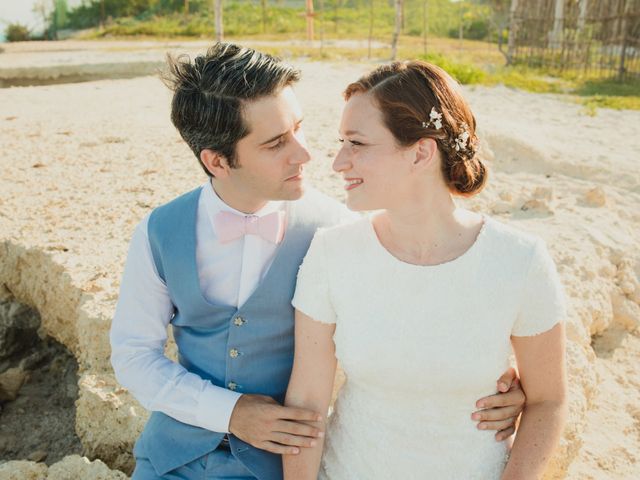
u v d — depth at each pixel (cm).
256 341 219
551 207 554
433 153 186
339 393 215
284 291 217
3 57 1964
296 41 2636
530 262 190
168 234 220
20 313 473
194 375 218
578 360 344
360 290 197
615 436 345
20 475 298
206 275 222
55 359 472
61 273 427
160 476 222
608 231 525
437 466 198
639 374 402
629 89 1376
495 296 190
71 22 3862
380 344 194
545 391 201
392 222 197
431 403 197
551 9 1769
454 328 191
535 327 193
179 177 618
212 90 200
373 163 187
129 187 588
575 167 691
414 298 192
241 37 2912
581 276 446
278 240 218
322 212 229
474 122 197
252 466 214
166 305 229
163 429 226
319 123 821
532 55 1770
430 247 195
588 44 1619
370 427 201
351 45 2414
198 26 3228
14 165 661
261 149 205
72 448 411
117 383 339
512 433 206
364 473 203
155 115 938
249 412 208
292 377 212
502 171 691
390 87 185
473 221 198
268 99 201
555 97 1238
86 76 1627
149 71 1653
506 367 198
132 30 3288
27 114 955
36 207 538
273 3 3950
